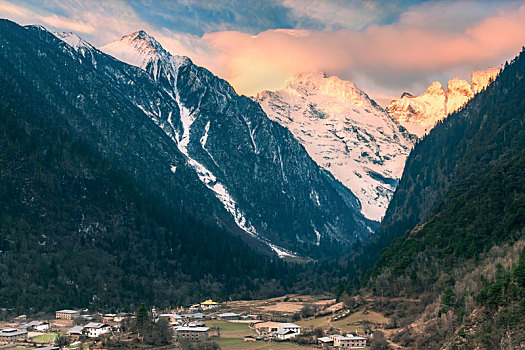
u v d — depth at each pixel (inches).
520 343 7490.2
